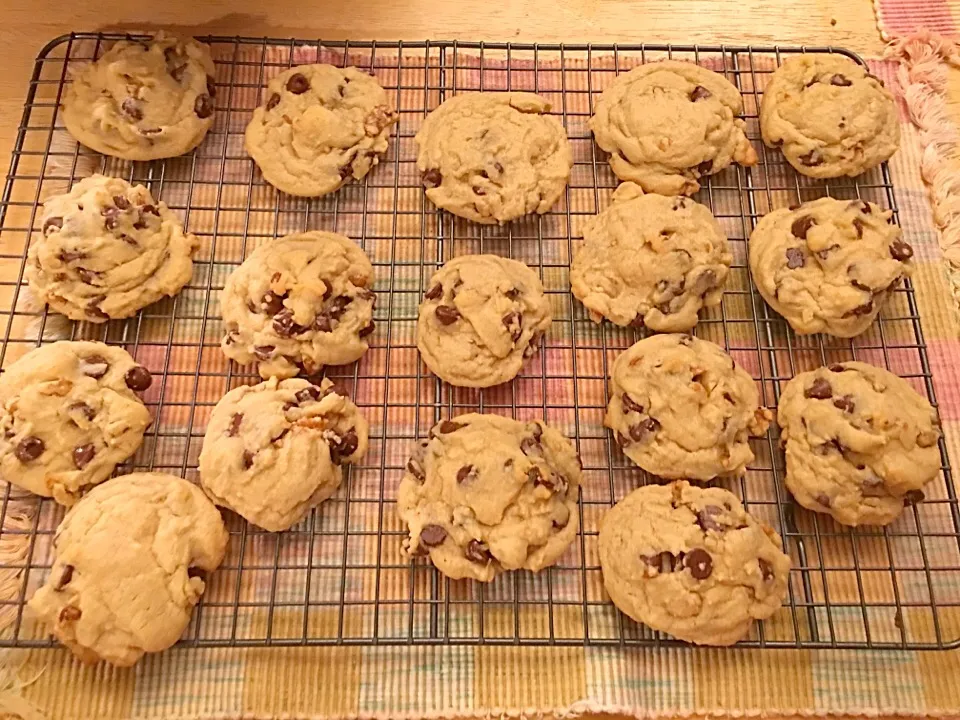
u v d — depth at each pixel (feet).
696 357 1.08
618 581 1.01
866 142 1.20
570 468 1.06
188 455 1.09
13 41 1.29
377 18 1.35
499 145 1.19
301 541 1.07
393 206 1.23
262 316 1.09
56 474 1.02
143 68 1.19
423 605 1.05
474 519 1.01
